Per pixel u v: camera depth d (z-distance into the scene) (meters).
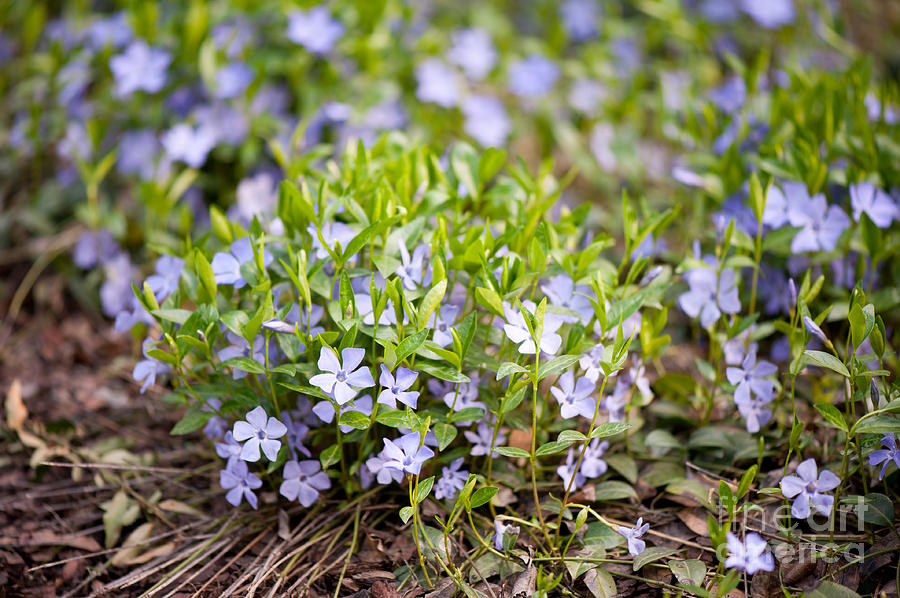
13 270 1.09
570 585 0.80
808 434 0.85
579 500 0.85
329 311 0.79
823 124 0.94
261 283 0.79
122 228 1.04
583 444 0.83
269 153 1.08
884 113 0.94
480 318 0.85
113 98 1.09
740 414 0.89
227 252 0.83
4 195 1.11
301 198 0.82
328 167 0.89
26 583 0.84
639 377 0.85
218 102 1.07
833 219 0.88
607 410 0.85
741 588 0.79
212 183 1.08
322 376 0.77
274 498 0.87
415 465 0.77
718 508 0.83
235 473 0.82
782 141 0.94
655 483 0.86
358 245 0.79
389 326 0.79
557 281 0.82
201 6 1.05
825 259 0.92
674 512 0.85
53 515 0.88
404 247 0.80
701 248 0.97
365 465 0.84
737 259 0.87
